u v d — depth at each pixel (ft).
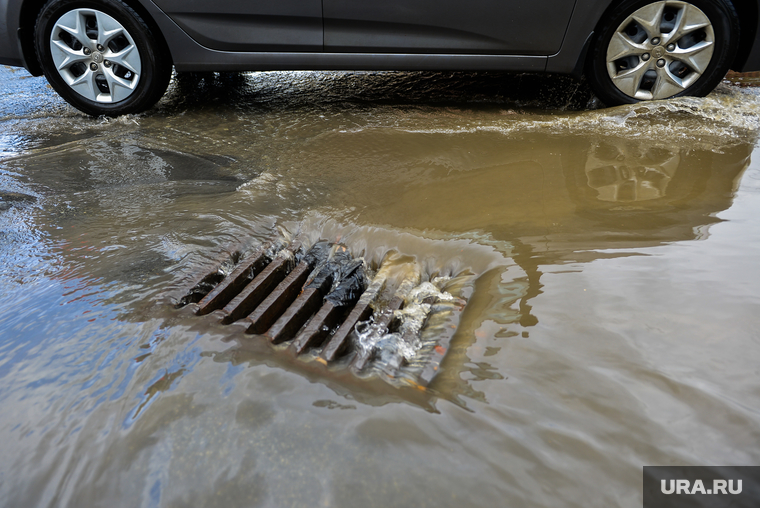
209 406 3.80
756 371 3.98
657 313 4.66
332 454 3.38
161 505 3.10
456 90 12.12
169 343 4.53
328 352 4.47
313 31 9.95
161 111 11.26
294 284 5.60
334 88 12.53
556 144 9.04
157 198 7.43
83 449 3.50
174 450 3.45
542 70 10.17
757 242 5.75
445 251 6.04
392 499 3.08
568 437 3.48
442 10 9.55
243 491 3.16
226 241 6.34
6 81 14.14
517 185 7.57
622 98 10.31
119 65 10.43
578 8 9.41
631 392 3.83
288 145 9.28
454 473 3.23
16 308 5.11
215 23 9.91
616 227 6.26
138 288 5.42
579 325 4.56
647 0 9.32
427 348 4.53
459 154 8.73
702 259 5.47
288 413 3.72
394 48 10.03
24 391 4.05
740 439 3.42
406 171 8.14
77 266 5.82
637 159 8.36
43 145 9.52
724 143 8.84
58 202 7.33
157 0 9.65
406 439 3.48
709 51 9.70
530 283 5.23
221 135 9.86
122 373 4.19
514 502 3.04
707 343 4.27
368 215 6.87
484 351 4.34
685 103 10.10
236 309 5.10
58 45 10.19
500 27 9.66
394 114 10.69
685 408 3.67
